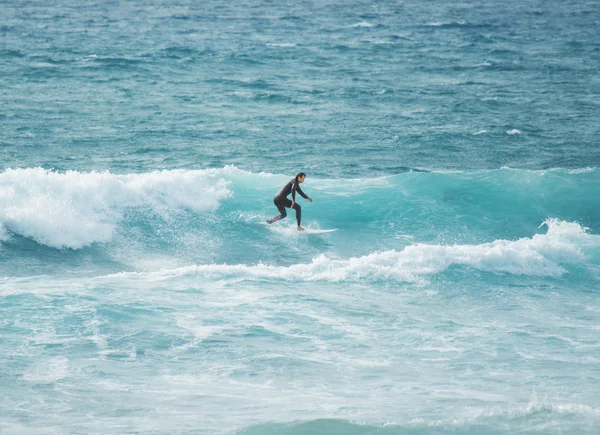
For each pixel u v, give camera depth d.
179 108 139.88
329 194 76.31
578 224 71.75
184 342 41.56
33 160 98.75
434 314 48.41
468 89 165.25
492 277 55.88
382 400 34.12
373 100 151.62
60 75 174.00
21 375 36.19
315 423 30.00
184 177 72.56
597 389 36.25
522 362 40.22
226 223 68.69
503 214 74.75
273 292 50.78
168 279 52.69
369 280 54.16
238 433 29.47
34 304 45.91
